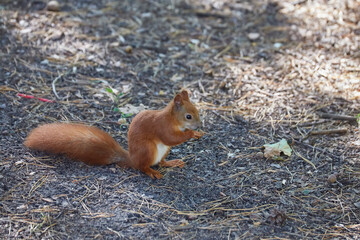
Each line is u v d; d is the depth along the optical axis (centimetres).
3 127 967
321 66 1262
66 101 1089
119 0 1588
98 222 747
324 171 897
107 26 1430
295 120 1063
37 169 857
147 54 1323
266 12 1564
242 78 1229
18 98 1076
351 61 1277
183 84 1203
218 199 819
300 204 811
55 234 718
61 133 889
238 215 781
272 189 848
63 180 836
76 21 1427
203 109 1102
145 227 743
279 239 730
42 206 772
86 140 877
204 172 892
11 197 787
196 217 771
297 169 903
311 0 1599
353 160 924
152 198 810
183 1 1617
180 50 1357
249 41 1415
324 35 1413
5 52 1249
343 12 1519
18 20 1388
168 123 834
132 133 854
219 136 1006
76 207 777
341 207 803
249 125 1048
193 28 1473
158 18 1510
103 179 846
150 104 1110
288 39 1416
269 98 1145
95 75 1207
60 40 1329
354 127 1027
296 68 1262
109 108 1081
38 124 994
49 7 1459
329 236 739
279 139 997
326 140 991
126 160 882
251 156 941
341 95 1147
